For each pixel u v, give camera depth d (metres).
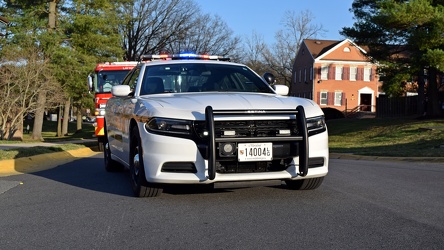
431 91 27.64
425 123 24.05
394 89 25.58
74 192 6.69
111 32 31.16
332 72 54.59
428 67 25.98
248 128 5.40
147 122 5.61
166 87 6.76
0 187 7.11
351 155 13.40
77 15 28.83
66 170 9.52
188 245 4.16
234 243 4.19
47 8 30.44
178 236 4.42
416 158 11.37
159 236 4.43
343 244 4.12
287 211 5.29
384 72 26.30
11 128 27.48
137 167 6.12
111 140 8.52
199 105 5.54
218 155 5.27
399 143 18.45
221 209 5.40
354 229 4.57
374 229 4.57
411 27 22.98
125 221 4.97
